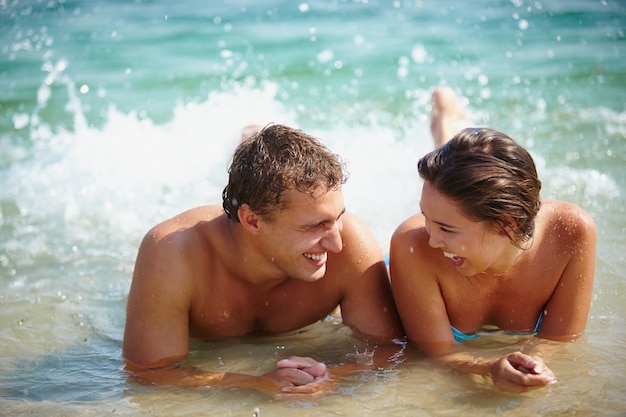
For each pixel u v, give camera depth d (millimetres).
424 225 3039
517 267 2980
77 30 8586
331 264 3135
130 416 2631
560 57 7203
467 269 2840
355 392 2736
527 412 2555
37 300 3670
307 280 2871
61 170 5391
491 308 3098
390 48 7695
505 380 2674
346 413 2604
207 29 8555
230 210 2873
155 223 4551
